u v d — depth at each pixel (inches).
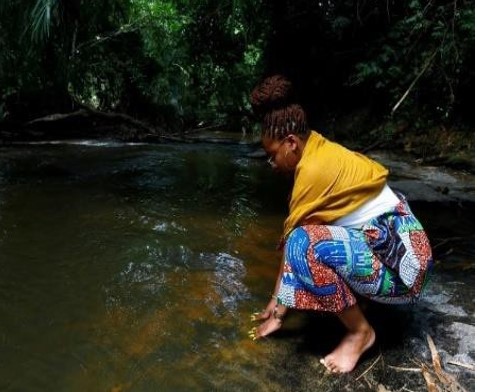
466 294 81.6
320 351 65.4
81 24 202.7
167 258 97.1
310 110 317.7
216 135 363.3
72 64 250.2
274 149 63.9
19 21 176.9
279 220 125.5
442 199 146.8
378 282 59.1
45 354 63.6
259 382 58.5
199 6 323.3
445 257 99.1
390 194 62.4
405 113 247.4
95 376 59.0
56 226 115.9
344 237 58.1
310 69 321.4
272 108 62.6
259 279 87.7
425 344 67.1
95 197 145.4
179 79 373.1
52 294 80.7
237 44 348.8
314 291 58.5
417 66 244.5
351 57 288.8
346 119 289.6
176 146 280.1
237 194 154.8
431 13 239.5
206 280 87.0
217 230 115.6
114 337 67.8
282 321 68.7
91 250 100.6
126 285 84.6
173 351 64.5
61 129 302.4
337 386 58.3
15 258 95.5
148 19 337.1
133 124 313.6
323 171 60.1
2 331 68.9
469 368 62.0
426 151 226.7
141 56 351.6
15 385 57.1
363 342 62.0
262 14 318.7
